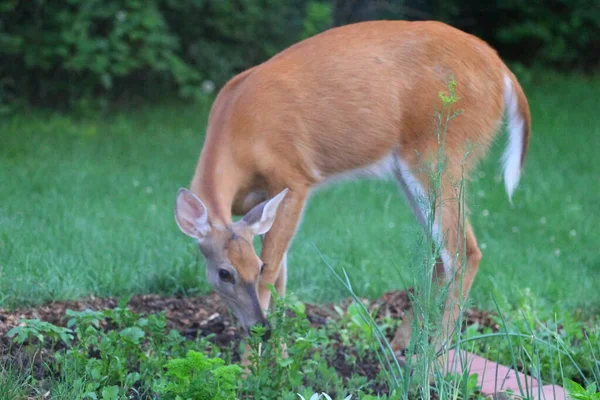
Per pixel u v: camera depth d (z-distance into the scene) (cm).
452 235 984
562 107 2714
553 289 1225
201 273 1147
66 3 2314
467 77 1047
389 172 1072
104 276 1103
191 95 2533
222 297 898
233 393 707
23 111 2359
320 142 1034
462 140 1047
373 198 1758
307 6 2681
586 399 711
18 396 751
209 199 936
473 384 826
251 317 876
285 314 1055
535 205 1758
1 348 854
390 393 810
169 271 1141
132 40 2381
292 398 773
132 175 1844
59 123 2275
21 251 1155
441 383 722
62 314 966
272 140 1005
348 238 1418
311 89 1030
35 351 853
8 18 2309
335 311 1101
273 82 1020
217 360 709
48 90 2408
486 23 3170
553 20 3123
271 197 1015
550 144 2283
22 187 1677
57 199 1580
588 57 3228
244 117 996
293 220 1012
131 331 836
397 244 1382
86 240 1281
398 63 1043
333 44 1053
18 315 944
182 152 2070
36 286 1019
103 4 2348
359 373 931
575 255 1456
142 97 2566
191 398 696
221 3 2556
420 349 731
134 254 1228
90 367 808
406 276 1248
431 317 780
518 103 1095
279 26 2659
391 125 1044
